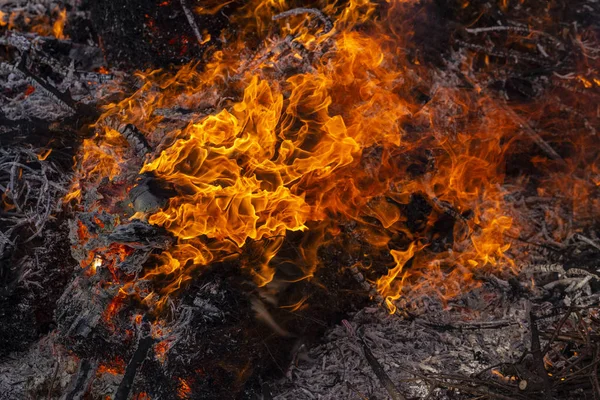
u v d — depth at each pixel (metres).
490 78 4.62
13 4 4.92
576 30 5.11
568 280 3.82
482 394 3.13
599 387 3.02
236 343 3.07
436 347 3.47
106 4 4.09
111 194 3.12
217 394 3.05
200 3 3.91
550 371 3.23
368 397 3.23
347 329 3.45
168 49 4.00
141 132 3.46
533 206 4.39
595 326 3.43
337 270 3.52
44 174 3.64
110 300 3.12
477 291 3.76
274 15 3.81
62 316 3.27
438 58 4.55
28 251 3.60
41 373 3.48
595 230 4.21
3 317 3.56
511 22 4.95
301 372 3.37
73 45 4.62
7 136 3.71
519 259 4.01
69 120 3.77
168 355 3.00
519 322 3.55
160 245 2.99
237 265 3.16
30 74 3.79
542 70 4.82
